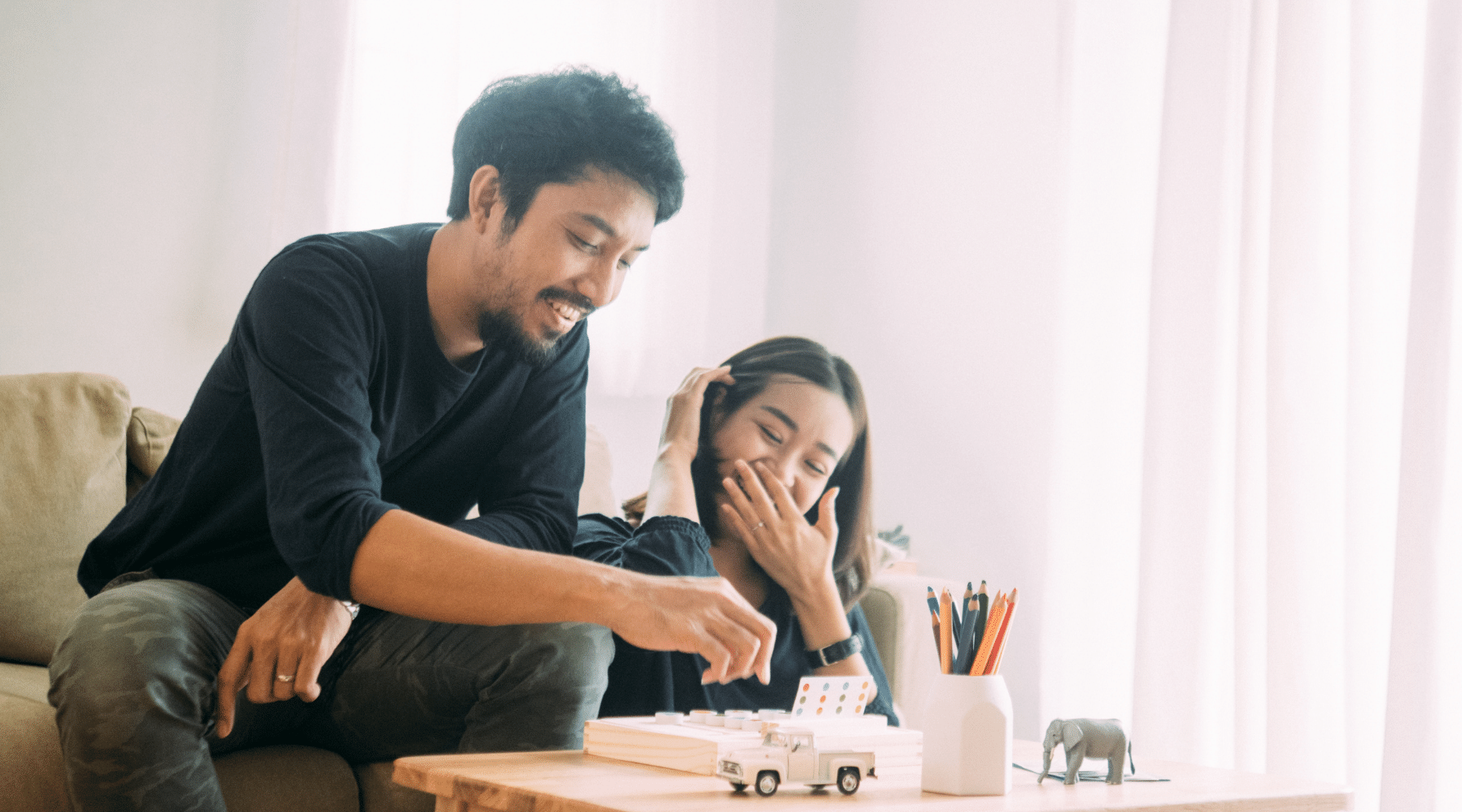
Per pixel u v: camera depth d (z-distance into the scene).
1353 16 1.61
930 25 2.49
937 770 0.86
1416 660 1.39
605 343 2.44
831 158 2.67
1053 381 2.14
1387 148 1.62
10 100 2.07
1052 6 2.21
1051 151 2.19
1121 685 1.97
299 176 2.16
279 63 2.29
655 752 0.92
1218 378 1.74
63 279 2.09
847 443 1.90
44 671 1.42
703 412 1.91
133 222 2.15
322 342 1.11
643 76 2.49
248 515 1.19
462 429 1.33
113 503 1.61
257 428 1.17
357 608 1.18
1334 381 1.62
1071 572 2.07
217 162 2.22
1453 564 1.42
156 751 0.93
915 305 2.45
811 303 2.65
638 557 1.59
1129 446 2.01
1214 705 1.71
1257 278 1.69
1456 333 1.46
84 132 2.12
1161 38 2.03
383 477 1.30
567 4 2.42
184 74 2.21
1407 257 1.61
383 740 1.20
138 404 2.14
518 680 1.12
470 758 0.95
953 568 2.30
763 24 2.70
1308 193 1.63
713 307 2.57
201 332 2.20
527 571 0.96
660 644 0.93
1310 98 1.64
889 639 1.77
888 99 2.56
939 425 2.37
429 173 2.31
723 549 1.80
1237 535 1.66
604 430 2.45
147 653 0.95
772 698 1.64
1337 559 1.58
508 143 1.25
